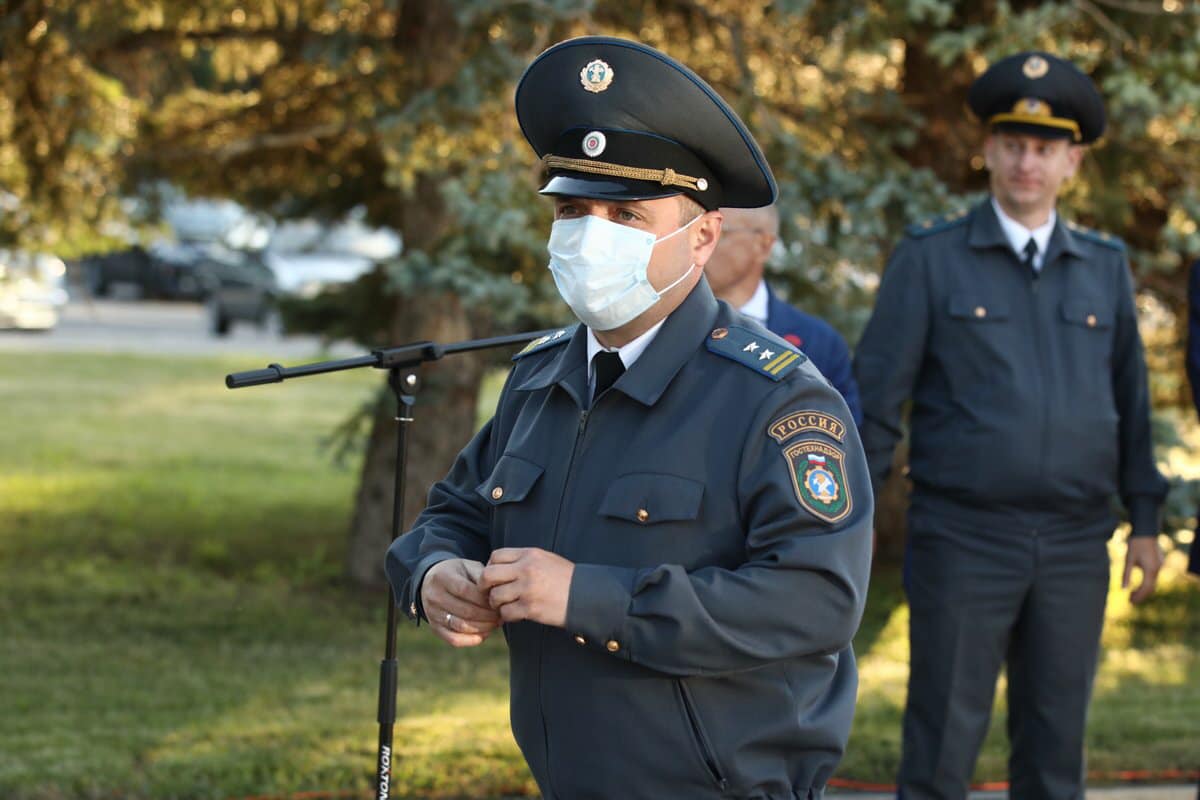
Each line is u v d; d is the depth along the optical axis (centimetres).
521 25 793
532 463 305
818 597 275
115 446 1808
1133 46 846
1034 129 535
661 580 271
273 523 1376
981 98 552
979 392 534
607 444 296
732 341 297
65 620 991
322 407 2258
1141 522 552
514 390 329
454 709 775
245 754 680
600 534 289
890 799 647
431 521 329
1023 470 525
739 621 271
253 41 1020
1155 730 762
